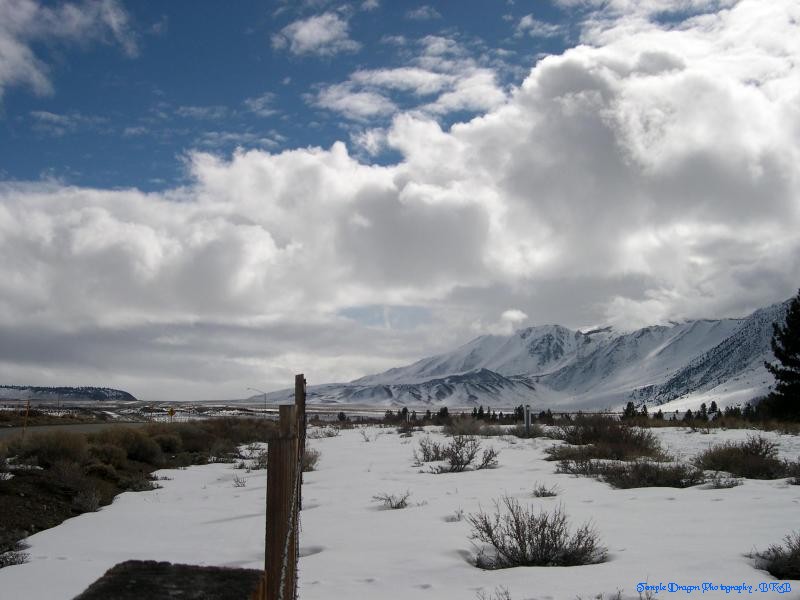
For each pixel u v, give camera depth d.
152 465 23.84
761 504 11.62
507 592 6.96
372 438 34.09
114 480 19.39
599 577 7.48
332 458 23.47
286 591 3.87
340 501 13.70
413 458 22.33
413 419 60.53
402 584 7.54
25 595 7.90
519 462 19.92
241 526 11.93
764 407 46.06
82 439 20.42
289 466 3.79
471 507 12.31
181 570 2.56
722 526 9.94
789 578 7.52
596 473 16.36
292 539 4.71
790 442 24.66
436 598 6.95
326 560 8.70
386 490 14.88
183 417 80.31
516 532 8.95
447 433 34.06
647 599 6.58
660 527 10.02
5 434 26.39
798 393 44.09
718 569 7.60
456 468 18.36
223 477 20.70
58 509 14.91
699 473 14.98
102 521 13.54
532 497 13.24
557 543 8.94
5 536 11.62
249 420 45.34
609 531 9.84
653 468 15.07
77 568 9.23
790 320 44.81
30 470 17.02
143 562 2.66
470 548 9.28
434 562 8.45
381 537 10.02
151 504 15.80
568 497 13.02
